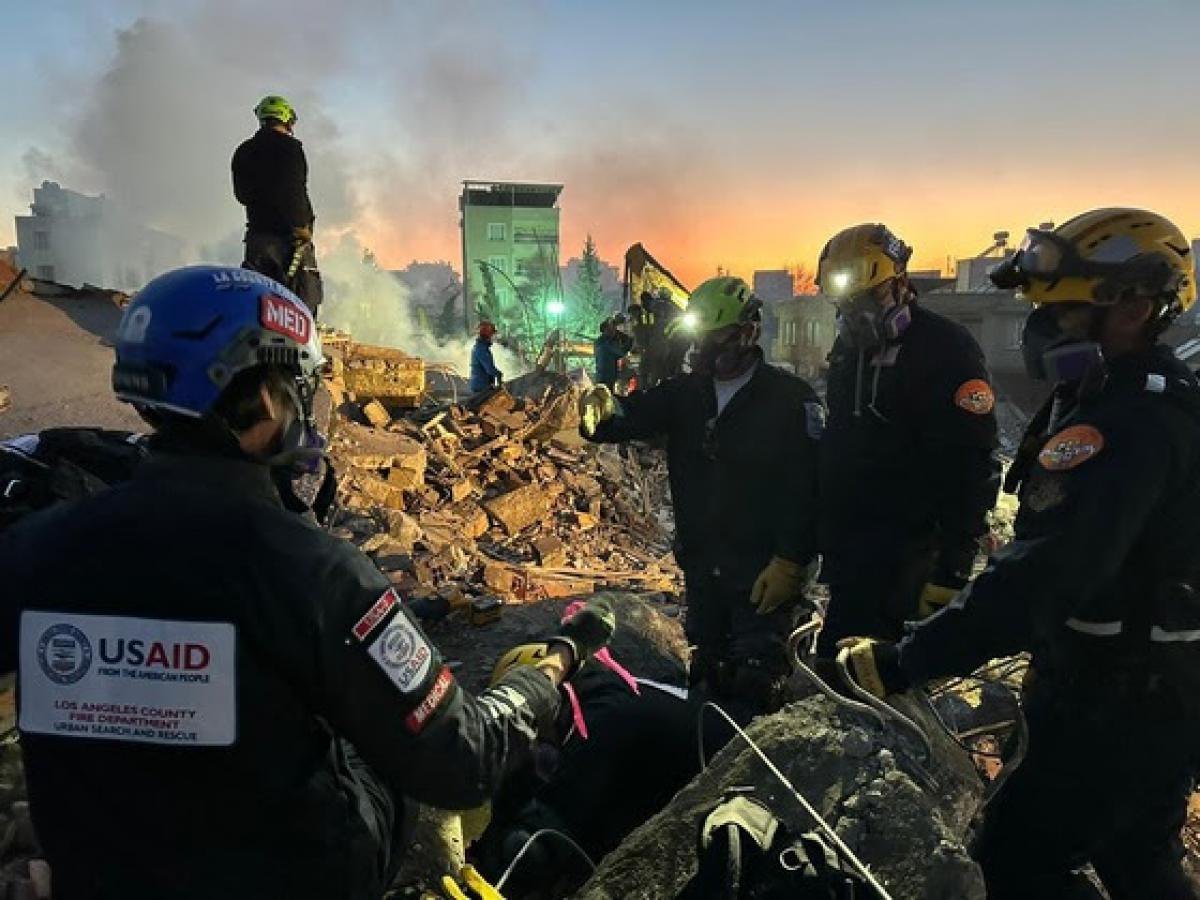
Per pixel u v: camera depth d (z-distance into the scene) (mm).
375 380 10648
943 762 2078
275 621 1120
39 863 2113
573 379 14250
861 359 3078
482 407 11023
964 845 2037
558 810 2479
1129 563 1851
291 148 6211
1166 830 2027
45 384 6051
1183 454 1750
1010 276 1988
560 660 1702
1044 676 2057
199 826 1146
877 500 3105
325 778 1221
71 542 1160
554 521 8773
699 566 3748
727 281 3408
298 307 1297
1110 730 1920
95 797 1156
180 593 1113
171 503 1167
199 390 1182
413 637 1228
